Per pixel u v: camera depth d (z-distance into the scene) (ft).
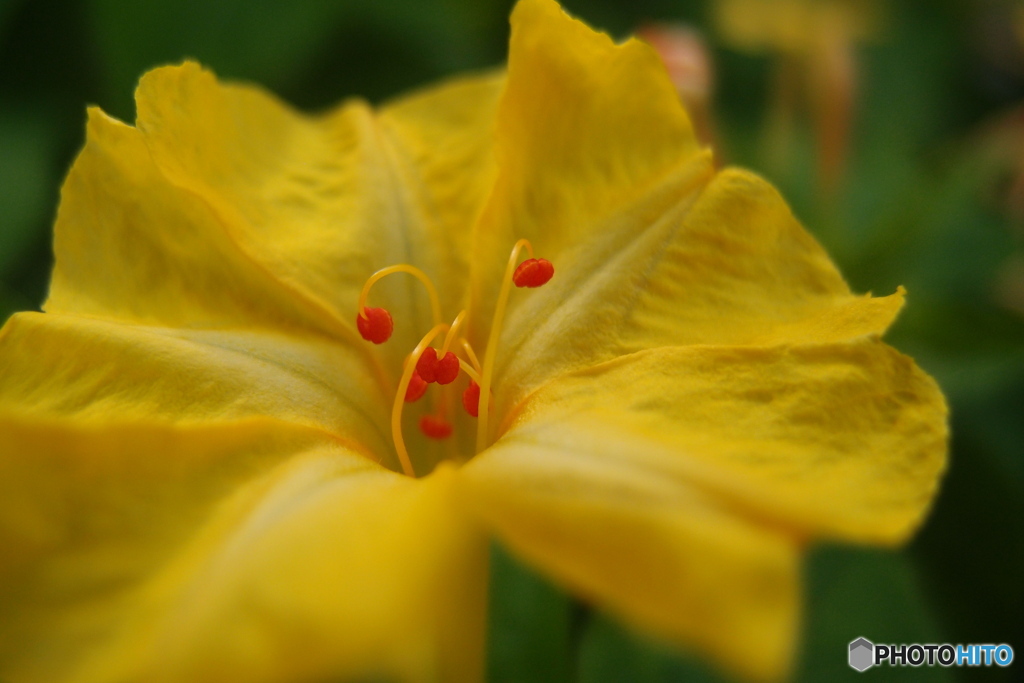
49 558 0.17
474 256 0.21
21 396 0.19
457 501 0.18
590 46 0.21
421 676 0.16
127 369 0.19
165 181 0.20
